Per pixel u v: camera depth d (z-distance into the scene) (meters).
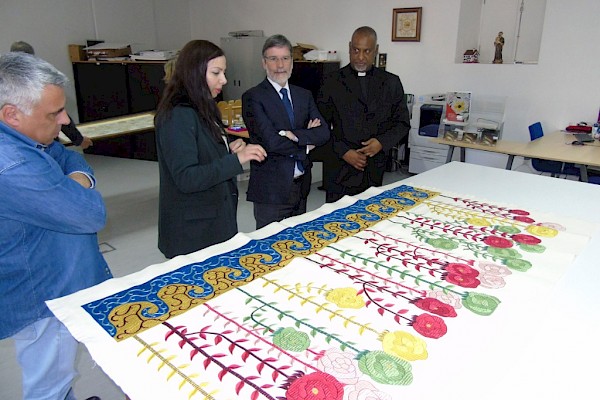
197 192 1.66
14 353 2.07
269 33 6.24
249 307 1.01
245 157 1.60
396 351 0.86
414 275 1.16
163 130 1.55
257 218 2.29
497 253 1.30
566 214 1.64
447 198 1.81
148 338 0.89
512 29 4.73
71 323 0.94
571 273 1.18
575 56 4.13
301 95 2.23
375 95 2.40
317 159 3.40
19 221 1.13
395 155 5.34
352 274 1.16
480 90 4.73
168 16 6.80
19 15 5.21
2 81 1.01
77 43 5.82
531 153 3.42
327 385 0.77
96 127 3.34
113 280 1.13
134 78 5.67
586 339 0.91
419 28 4.92
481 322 0.96
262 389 0.76
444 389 0.76
